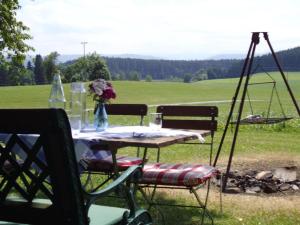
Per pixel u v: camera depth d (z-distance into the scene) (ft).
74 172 4.53
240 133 26.13
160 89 111.45
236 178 12.75
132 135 7.63
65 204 4.57
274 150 18.83
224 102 77.56
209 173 8.07
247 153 17.93
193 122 10.36
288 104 72.02
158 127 8.52
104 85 8.34
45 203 4.84
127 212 5.44
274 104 72.02
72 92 8.40
